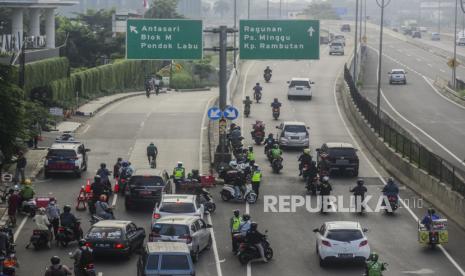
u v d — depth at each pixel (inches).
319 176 1952.5
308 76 4483.3
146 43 2253.9
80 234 1513.3
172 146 2615.7
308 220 1726.1
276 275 1331.2
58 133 2765.7
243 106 3452.3
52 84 3189.0
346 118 3201.3
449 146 2632.9
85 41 4879.4
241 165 2015.3
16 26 3681.1
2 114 1957.4
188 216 1459.2
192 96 4192.9
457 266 1393.9
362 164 2381.9
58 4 3848.4
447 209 1795.0
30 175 2111.2
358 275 1330.0
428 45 7406.5
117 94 4146.2
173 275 1143.6
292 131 2576.3
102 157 2426.2
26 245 1494.8
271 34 2283.5
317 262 1411.2
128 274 1309.1
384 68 5265.8
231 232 1499.8
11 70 2047.2
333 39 6668.3
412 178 2085.4
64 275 1138.0
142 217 1721.2
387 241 1561.3
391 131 2379.4
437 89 4232.3
